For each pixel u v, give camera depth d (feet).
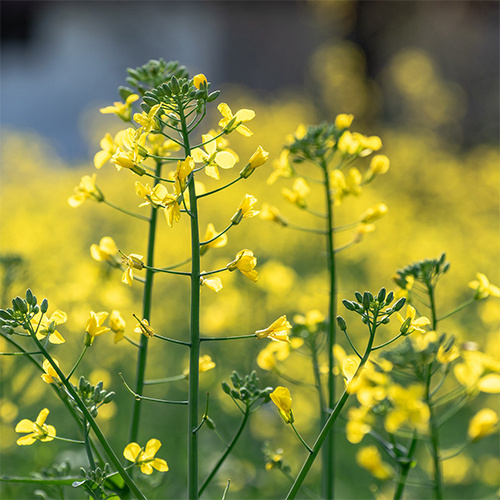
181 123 9.79
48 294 24.53
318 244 47.29
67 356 24.34
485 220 61.98
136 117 9.63
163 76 12.84
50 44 129.49
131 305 24.58
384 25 90.02
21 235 39.99
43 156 85.51
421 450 21.54
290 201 14.20
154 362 26.08
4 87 128.47
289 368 22.89
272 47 121.70
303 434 22.35
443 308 31.83
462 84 108.99
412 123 90.07
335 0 91.45
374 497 20.26
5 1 126.00
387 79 90.02
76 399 9.61
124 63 128.67
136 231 47.47
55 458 18.78
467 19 109.19
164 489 17.07
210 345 25.31
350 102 89.71
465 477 20.36
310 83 105.60
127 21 126.41
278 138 76.84
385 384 7.88
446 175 68.90
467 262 44.32
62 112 128.16
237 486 19.90
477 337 28.78
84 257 39.52
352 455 22.00
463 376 10.81
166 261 37.17
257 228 46.96
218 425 22.91
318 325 14.02
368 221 13.87
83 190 12.46
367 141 14.24
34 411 22.50
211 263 40.88
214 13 123.24
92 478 9.86
